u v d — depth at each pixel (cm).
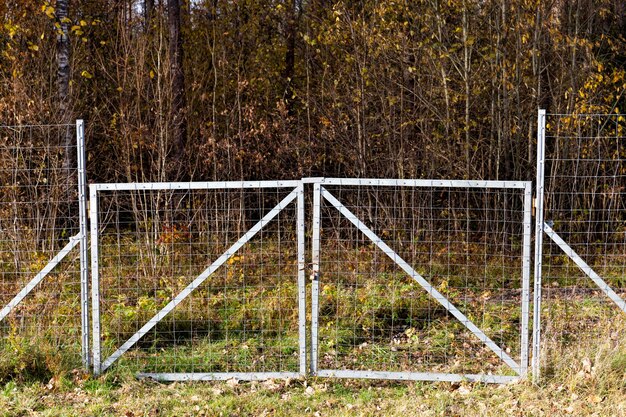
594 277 536
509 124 1132
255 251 987
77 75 1316
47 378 554
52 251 795
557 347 571
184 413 495
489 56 1118
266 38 1595
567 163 1162
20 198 892
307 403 511
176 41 1212
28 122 1000
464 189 1149
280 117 1266
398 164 1140
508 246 1064
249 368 591
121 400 517
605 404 489
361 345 655
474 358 615
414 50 1125
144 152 1189
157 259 932
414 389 539
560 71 1185
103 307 738
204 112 1348
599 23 1283
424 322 729
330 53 1317
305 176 1248
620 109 1234
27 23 1126
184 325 717
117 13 1459
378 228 1096
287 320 721
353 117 1205
